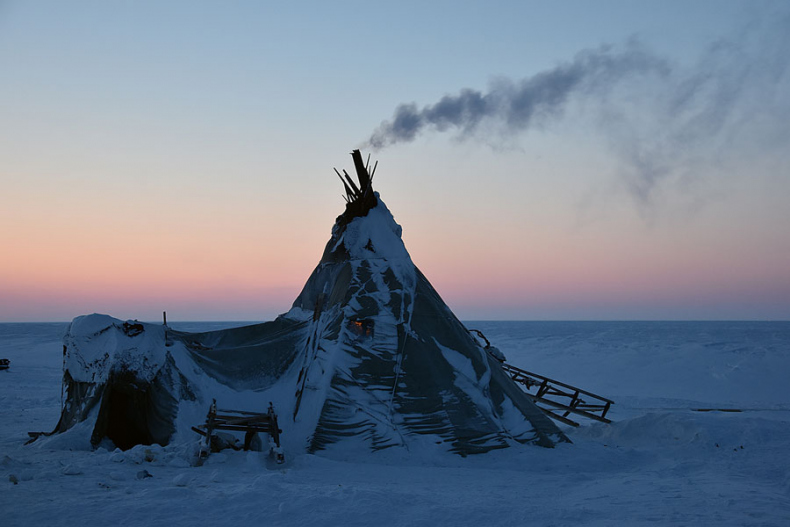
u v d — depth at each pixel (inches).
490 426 457.1
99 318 473.1
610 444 526.3
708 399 1093.1
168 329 498.9
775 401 1048.8
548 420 507.2
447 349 496.4
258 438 416.2
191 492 281.4
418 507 268.2
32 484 295.7
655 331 3907.5
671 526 248.5
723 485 350.6
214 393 467.2
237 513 249.0
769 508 283.3
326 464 394.3
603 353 1857.8
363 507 260.2
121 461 366.6
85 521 231.1
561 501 304.5
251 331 557.6
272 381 491.8
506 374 545.0
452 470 399.5
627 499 308.0
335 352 480.1
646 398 1050.7
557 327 5393.7
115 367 449.4
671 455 466.9
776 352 1772.9
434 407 456.8
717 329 4429.1
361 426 442.3
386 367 473.1
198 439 410.0
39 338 2972.4
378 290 513.3
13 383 1085.8
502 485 352.5
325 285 564.1
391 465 414.6
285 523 239.0
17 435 522.3
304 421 456.1
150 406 458.0
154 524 230.8
